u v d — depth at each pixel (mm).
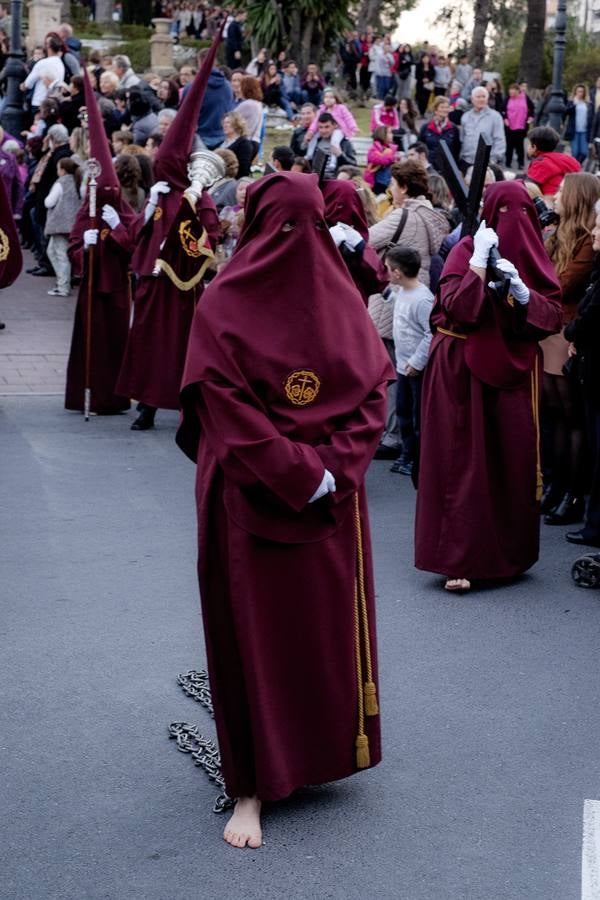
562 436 7539
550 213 7516
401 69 29625
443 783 4410
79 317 10180
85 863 3863
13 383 11164
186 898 3689
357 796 4301
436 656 5523
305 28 29594
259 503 3852
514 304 6008
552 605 6195
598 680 5316
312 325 3840
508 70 36656
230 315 3822
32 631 5707
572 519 7609
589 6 42094
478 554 6281
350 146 15023
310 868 3855
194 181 9688
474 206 6203
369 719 4152
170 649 5539
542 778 4465
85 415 10078
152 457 9000
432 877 3824
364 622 4102
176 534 7207
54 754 4562
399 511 7805
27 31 36594
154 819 4133
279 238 3820
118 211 10227
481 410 6215
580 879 3830
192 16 37562
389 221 8867
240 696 3973
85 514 7539
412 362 7992
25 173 17469
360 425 3916
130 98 16000
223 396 3766
